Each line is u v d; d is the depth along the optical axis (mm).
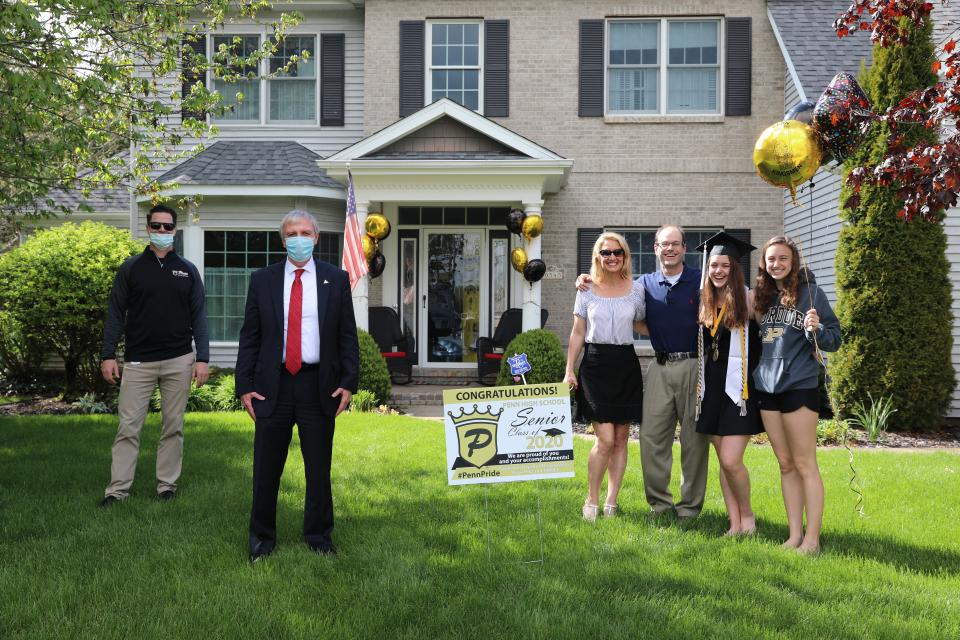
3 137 6750
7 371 11820
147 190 8688
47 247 10539
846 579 3941
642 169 12688
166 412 5449
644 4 12648
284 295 4266
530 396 4402
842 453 7656
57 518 4812
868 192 9078
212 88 13156
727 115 12609
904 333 9125
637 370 5027
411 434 7938
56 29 6500
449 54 12953
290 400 4223
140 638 3115
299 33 13242
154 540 4387
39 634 3121
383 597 3561
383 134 11117
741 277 4652
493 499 5430
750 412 4605
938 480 6227
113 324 5355
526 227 10992
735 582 3826
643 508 5285
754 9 12594
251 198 12172
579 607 3473
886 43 5605
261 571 3895
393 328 12148
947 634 3248
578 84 12734
